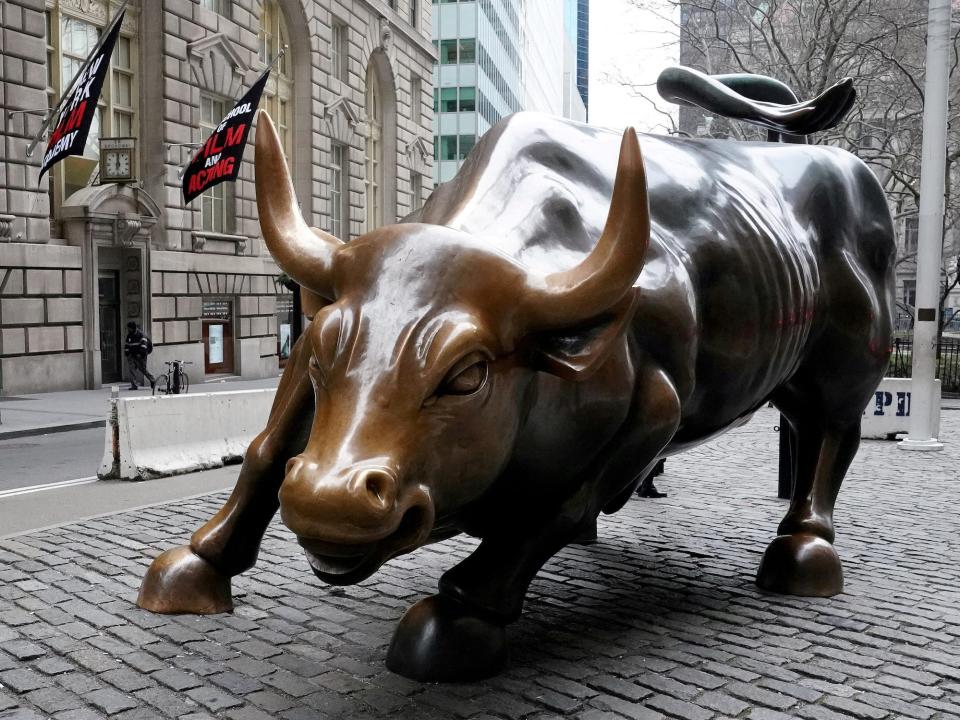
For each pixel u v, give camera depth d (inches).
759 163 199.9
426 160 1565.0
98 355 816.3
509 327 119.0
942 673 151.4
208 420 383.9
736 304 168.6
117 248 868.6
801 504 206.5
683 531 260.8
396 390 110.0
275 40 1106.7
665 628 172.4
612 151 170.2
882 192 216.2
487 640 143.6
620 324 121.0
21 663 148.7
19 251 738.2
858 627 173.9
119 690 138.6
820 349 202.1
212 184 773.9
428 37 1563.7
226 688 139.6
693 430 176.6
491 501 142.4
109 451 351.9
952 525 273.4
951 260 1336.1
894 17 832.3
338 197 1263.5
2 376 736.3
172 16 891.4
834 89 215.3
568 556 229.3
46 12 785.6
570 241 146.3
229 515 176.6
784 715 133.6
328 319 116.5
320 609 180.2
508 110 2977.4
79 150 630.5
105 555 218.1
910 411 477.7
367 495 102.4
